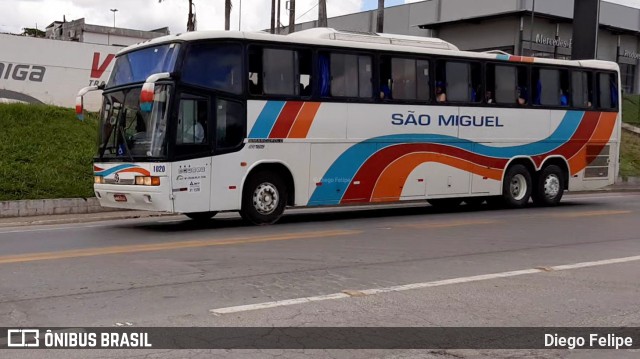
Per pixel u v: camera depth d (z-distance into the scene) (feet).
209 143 44.11
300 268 30.50
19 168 62.90
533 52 137.49
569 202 68.85
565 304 24.88
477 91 57.11
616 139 66.59
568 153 63.26
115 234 42.80
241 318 22.15
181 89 43.11
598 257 34.60
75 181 63.16
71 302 23.98
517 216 53.98
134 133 44.19
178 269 29.96
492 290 26.76
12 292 25.49
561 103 62.64
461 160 56.18
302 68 47.98
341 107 49.49
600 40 148.77
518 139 59.77
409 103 52.90
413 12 155.43
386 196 52.03
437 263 32.27
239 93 45.27
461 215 55.52
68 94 85.76
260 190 46.83
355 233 42.63
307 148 48.08
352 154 50.08
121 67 46.75
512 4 135.44
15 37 81.87
